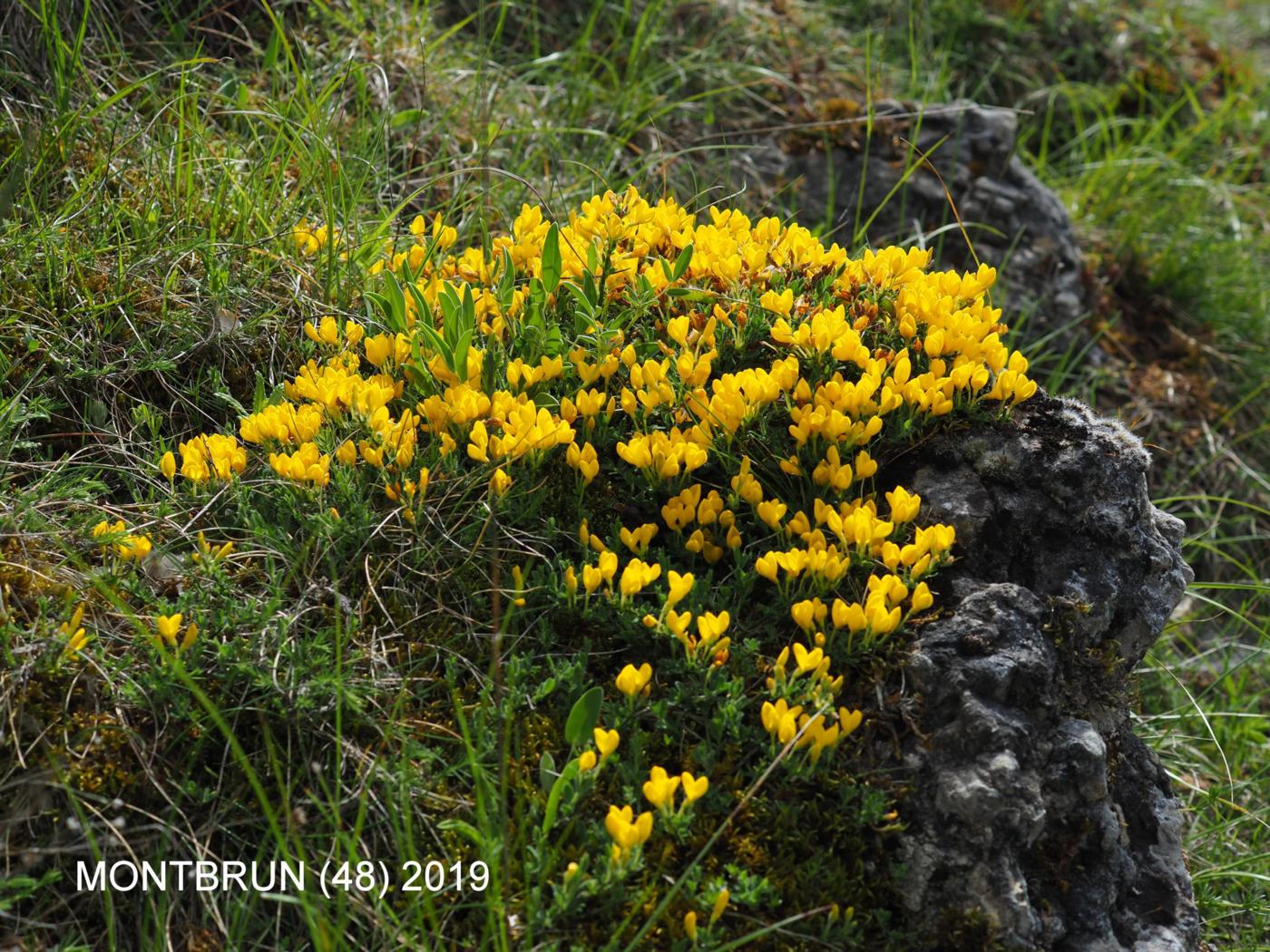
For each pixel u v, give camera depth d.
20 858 0.38
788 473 0.46
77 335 0.49
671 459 0.45
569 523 0.46
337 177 0.58
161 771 0.40
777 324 0.47
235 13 0.68
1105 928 0.42
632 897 0.39
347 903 0.39
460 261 0.53
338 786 0.39
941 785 0.41
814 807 0.41
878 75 0.89
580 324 0.48
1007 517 0.46
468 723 0.42
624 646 0.44
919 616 0.44
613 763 0.41
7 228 0.50
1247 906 0.52
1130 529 0.46
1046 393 0.49
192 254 0.53
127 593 0.43
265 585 0.44
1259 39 1.31
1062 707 0.44
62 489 0.45
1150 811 0.45
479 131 0.67
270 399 0.49
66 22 0.61
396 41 0.71
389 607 0.44
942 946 0.40
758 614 0.44
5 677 0.40
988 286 0.50
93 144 0.57
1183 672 0.65
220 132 0.62
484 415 0.46
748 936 0.37
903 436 0.47
